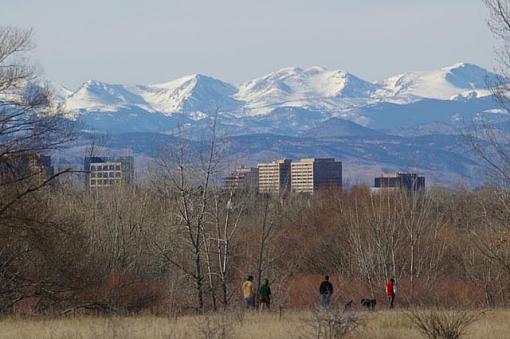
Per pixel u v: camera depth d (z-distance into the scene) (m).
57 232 115.38
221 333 65.94
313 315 76.69
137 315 106.69
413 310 88.50
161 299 129.25
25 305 120.81
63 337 67.06
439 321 69.38
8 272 113.94
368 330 70.75
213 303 123.62
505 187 96.25
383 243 152.25
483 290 136.50
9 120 109.56
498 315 93.81
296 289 146.12
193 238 127.25
